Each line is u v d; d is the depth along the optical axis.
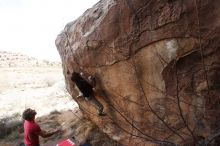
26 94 18.08
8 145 10.52
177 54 5.39
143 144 6.91
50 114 12.84
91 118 9.40
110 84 7.07
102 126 8.65
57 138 9.89
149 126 6.54
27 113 7.18
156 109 6.20
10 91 19.50
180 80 5.55
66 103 14.76
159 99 6.07
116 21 6.13
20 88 19.98
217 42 4.93
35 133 7.19
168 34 5.36
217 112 5.32
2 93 19.14
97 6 7.15
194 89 5.45
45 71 25.89
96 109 7.98
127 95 6.76
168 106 5.96
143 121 6.66
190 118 5.68
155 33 5.53
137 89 6.43
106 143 8.59
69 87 9.24
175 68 5.54
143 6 5.57
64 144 8.12
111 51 6.50
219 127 5.31
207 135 5.45
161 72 5.77
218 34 4.89
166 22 5.31
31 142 7.21
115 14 6.13
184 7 5.06
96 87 7.49
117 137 7.97
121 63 6.44
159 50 5.62
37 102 16.02
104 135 8.87
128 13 5.84
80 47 7.38
